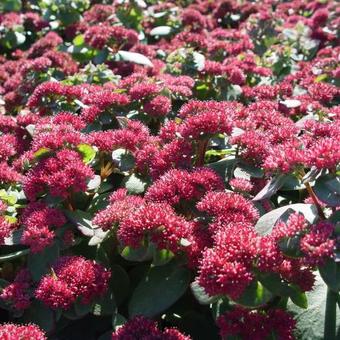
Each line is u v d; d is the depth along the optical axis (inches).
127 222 18.9
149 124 31.9
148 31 58.8
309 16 69.6
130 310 19.2
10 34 56.8
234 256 16.7
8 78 46.0
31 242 21.0
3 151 27.6
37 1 67.1
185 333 20.7
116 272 21.6
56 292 19.0
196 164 24.7
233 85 37.8
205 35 52.6
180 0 71.7
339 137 20.0
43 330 20.2
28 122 31.4
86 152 24.6
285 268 16.8
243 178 23.4
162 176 22.1
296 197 26.2
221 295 17.2
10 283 22.2
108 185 25.4
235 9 67.2
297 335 18.3
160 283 19.5
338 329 18.1
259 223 20.0
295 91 39.1
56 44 49.5
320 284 19.4
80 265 19.8
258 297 16.8
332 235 16.7
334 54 45.1
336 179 17.8
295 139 21.2
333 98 36.8
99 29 44.3
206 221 20.3
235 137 24.5
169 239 18.4
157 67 43.5
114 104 29.9
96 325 21.5
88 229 22.0
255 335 17.4
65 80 38.8
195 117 22.9
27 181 22.7
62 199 22.4
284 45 51.5
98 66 39.7
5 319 22.8
